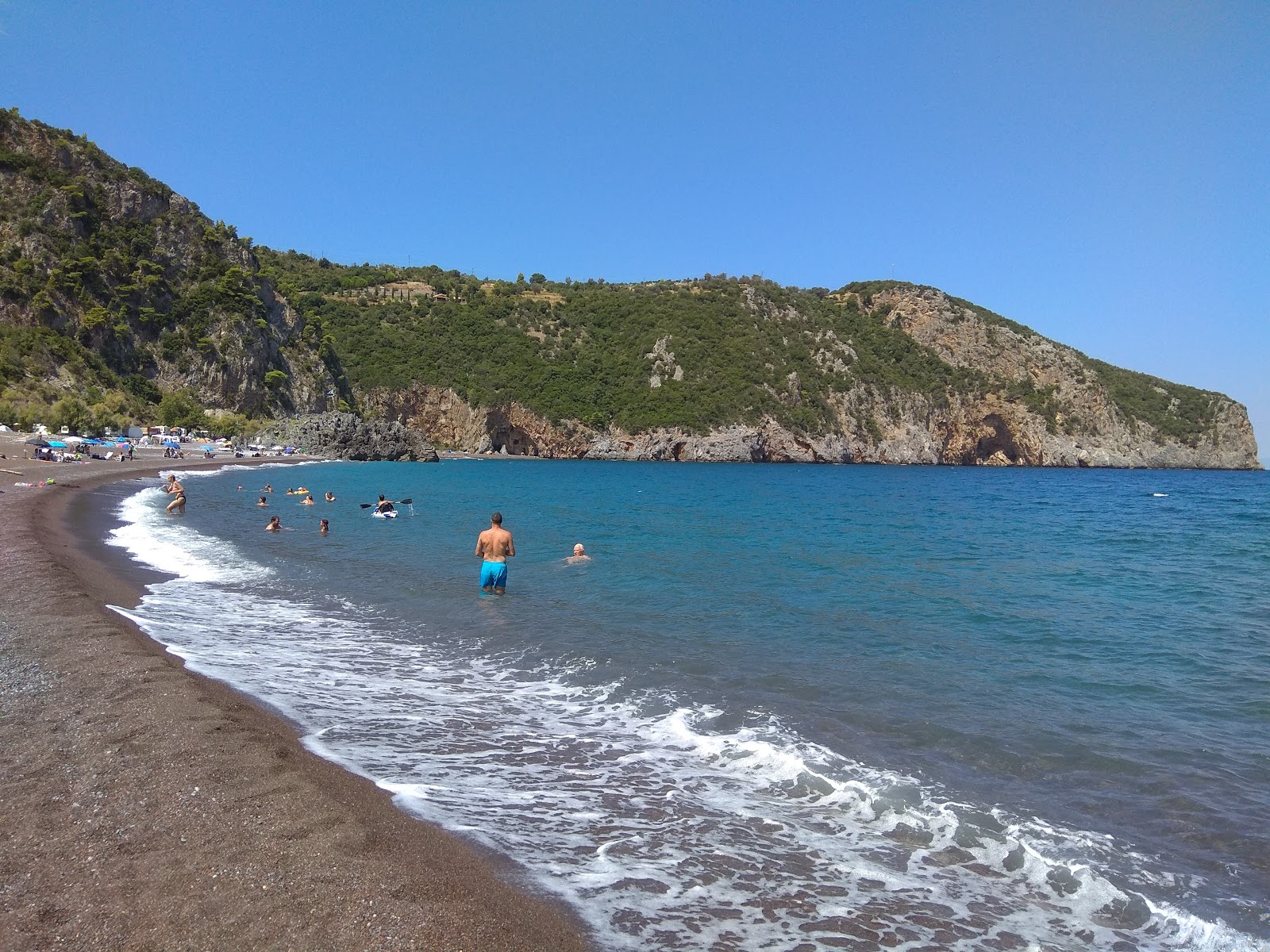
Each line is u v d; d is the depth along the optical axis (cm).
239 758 580
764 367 13062
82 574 1365
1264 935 425
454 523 2808
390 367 12325
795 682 912
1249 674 989
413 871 441
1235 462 14575
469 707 794
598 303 15288
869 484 6944
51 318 7550
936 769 659
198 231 9712
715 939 402
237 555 1822
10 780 530
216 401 9000
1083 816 575
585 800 575
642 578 1666
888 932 416
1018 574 1872
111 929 364
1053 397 14038
